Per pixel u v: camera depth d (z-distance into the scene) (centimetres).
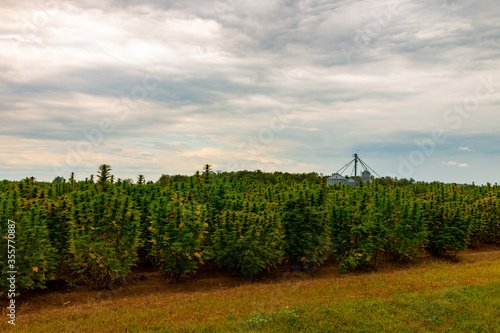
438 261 1532
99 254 1022
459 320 762
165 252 1118
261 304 873
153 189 1534
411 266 1428
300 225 1299
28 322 770
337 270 1358
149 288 1093
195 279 1193
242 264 1189
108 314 812
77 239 1036
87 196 1210
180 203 1180
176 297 975
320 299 911
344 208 1336
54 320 777
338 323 742
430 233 1563
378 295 935
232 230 1218
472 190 2372
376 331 711
